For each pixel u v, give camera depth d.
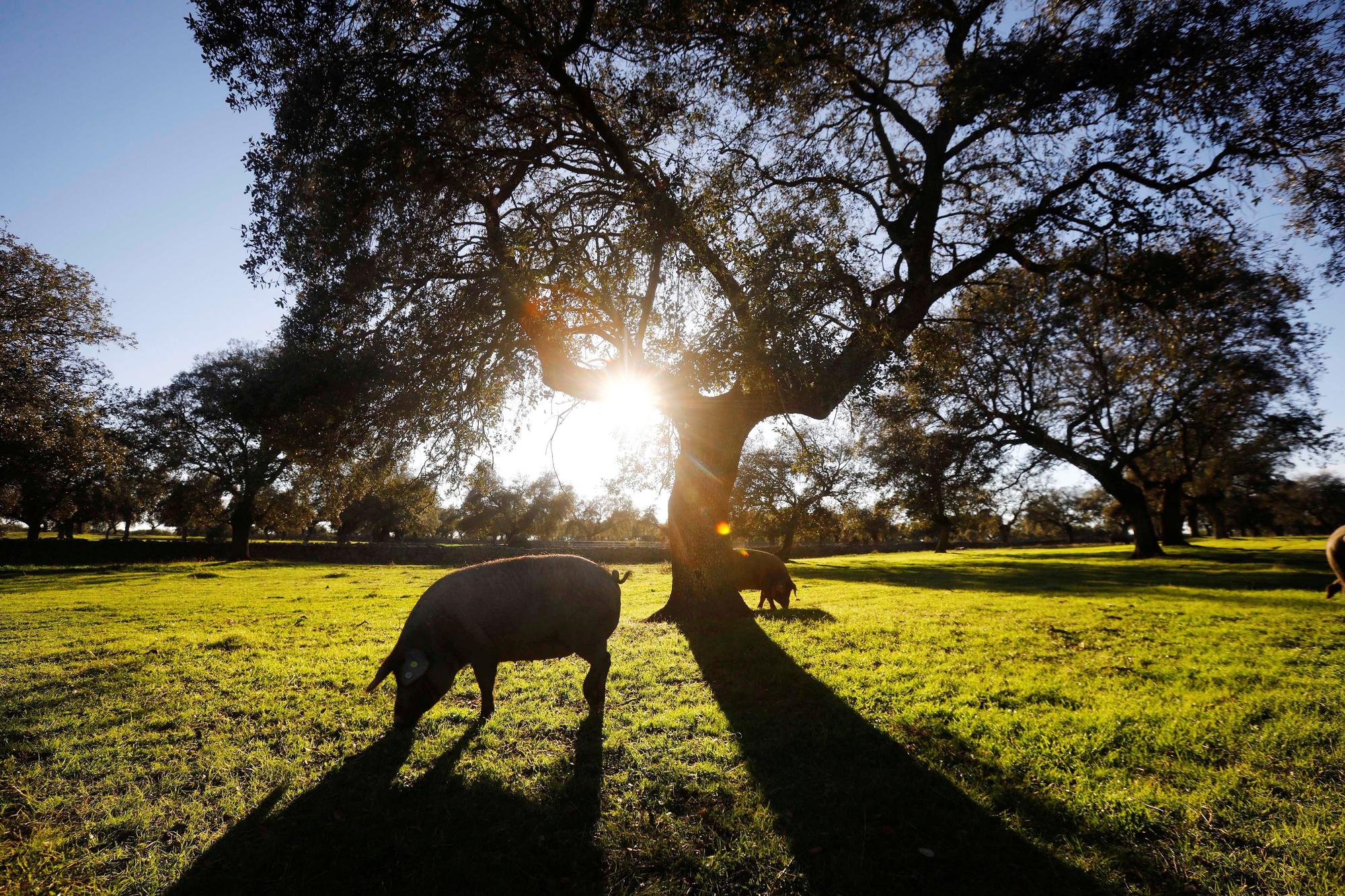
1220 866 3.56
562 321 11.18
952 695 6.74
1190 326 14.45
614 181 11.87
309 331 10.20
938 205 12.70
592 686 6.68
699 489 12.35
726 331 9.91
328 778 5.04
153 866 3.87
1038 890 3.43
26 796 4.81
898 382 11.17
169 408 43.56
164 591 21.11
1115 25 11.15
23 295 28.92
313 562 43.12
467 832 4.18
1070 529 70.62
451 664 6.07
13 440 28.36
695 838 4.04
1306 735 5.20
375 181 9.60
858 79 12.62
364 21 9.38
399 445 11.19
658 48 10.57
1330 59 10.74
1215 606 12.60
